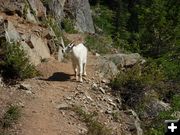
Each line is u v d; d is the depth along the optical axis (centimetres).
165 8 2481
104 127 1146
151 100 1440
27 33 1555
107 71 1553
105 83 1430
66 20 2466
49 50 1619
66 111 1173
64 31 2388
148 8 2503
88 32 2742
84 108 1222
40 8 1902
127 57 1723
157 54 2417
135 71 1467
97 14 4581
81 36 2342
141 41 2495
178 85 1717
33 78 1360
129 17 4372
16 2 1706
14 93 1212
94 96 1312
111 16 4506
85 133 1094
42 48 1557
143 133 1282
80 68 1377
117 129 1188
